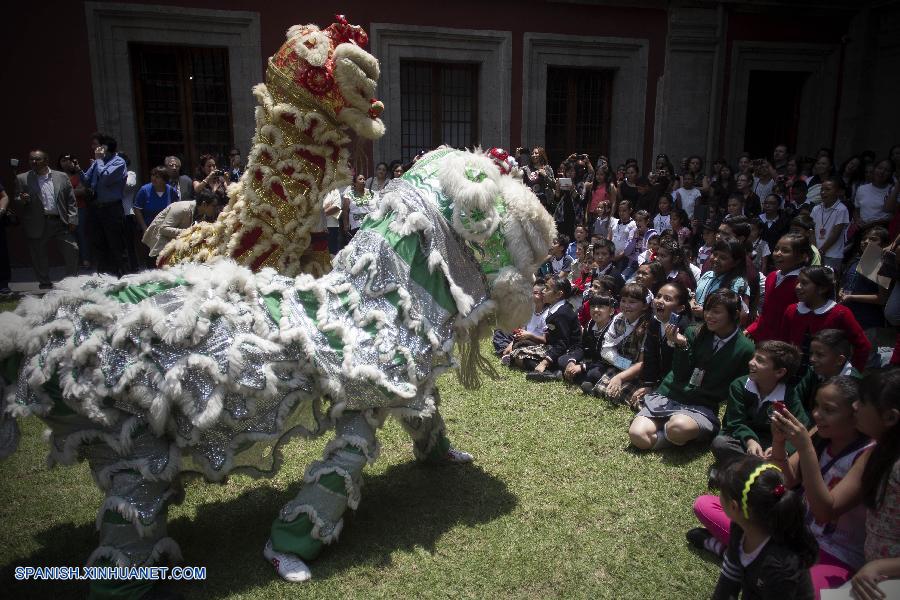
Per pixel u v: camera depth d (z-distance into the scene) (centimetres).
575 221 1034
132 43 1144
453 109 1334
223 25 1157
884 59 1402
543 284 625
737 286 501
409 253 302
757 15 1385
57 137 1115
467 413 475
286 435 290
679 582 288
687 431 398
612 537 320
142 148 1193
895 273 492
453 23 1253
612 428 447
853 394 257
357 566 297
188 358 251
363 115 337
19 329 245
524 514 341
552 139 1392
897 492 222
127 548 254
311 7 1183
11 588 287
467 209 309
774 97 1514
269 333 271
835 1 1386
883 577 217
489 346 668
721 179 1112
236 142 1202
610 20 1329
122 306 256
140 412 251
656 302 459
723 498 221
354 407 294
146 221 938
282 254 342
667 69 1365
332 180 342
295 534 290
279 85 331
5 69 1076
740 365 408
